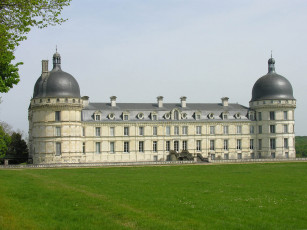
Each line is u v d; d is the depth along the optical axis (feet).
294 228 72.43
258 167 232.94
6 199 98.32
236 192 115.96
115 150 336.29
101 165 268.21
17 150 349.61
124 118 340.80
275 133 358.64
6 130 420.36
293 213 84.89
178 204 93.81
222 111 365.61
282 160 313.12
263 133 362.74
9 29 91.20
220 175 177.68
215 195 109.50
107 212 83.71
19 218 76.74
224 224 74.28
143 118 345.51
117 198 102.53
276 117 358.84
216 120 359.46
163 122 348.18
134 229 70.03
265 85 362.33
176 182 145.38
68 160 304.71
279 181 149.18
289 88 363.56
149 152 344.08
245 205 93.56
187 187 128.67
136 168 234.58
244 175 177.06
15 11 89.15
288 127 359.66
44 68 317.42
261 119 364.38
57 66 319.88
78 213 82.64
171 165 263.70
